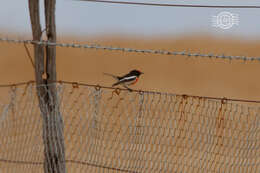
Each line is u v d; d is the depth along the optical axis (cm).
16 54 3628
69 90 1461
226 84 3062
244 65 3666
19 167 1155
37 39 1118
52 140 1124
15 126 1162
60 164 1129
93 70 3438
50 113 1120
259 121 1053
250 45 4934
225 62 3794
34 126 1144
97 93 1089
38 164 1155
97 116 1101
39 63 1119
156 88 2911
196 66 3644
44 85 1120
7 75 3195
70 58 3734
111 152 1105
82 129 1148
